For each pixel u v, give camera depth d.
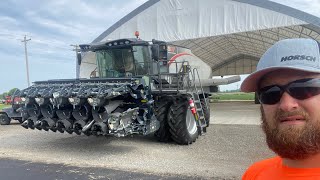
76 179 5.75
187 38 17.31
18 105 8.78
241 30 16.20
